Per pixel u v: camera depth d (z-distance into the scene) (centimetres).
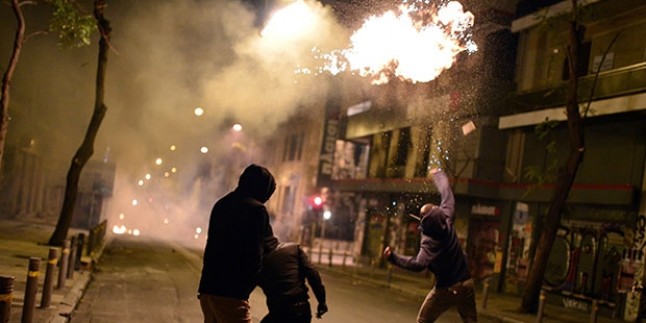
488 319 1532
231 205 475
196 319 971
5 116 973
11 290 560
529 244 2122
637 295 1684
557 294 1956
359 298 1577
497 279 2227
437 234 654
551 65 2147
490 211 2339
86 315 930
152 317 959
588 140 1950
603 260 1823
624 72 1762
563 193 1590
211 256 470
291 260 493
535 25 2197
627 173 1794
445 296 664
